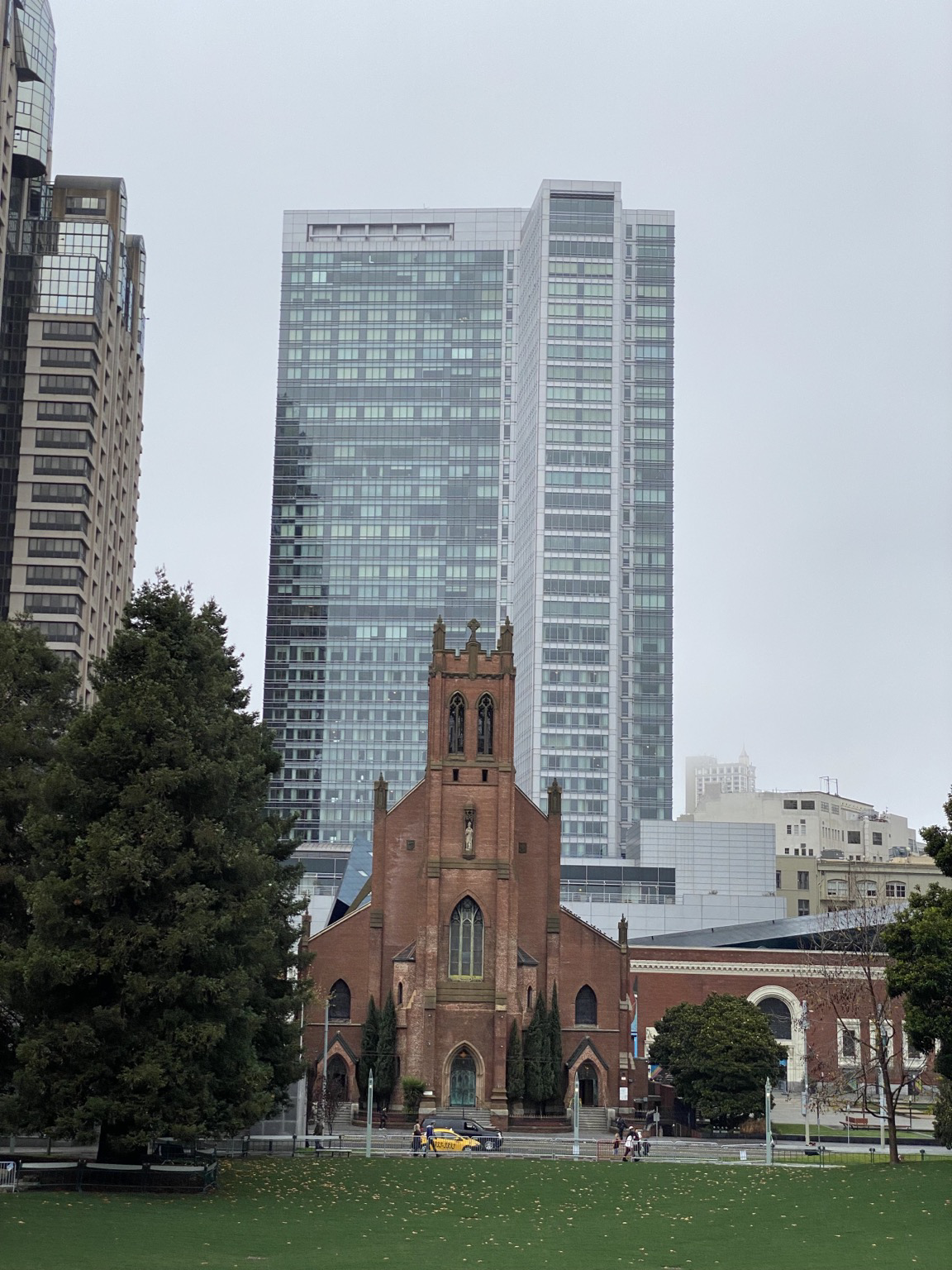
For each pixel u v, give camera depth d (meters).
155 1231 55.81
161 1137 71.50
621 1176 86.25
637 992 144.00
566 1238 59.78
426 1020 128.38
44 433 189.50
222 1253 52.00
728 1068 124.00
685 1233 61.62
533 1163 95.31
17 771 79.50
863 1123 134.50
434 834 132.12
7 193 177.62
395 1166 89.44
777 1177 84.81
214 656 79.12
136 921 69.81
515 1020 128.50
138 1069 66.31
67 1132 66.88
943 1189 75.81
